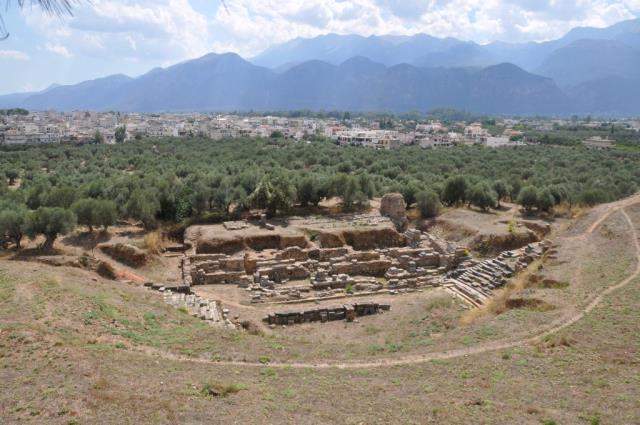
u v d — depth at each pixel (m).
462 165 99.94
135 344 22.89
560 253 38.06
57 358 19.11
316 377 20.02
